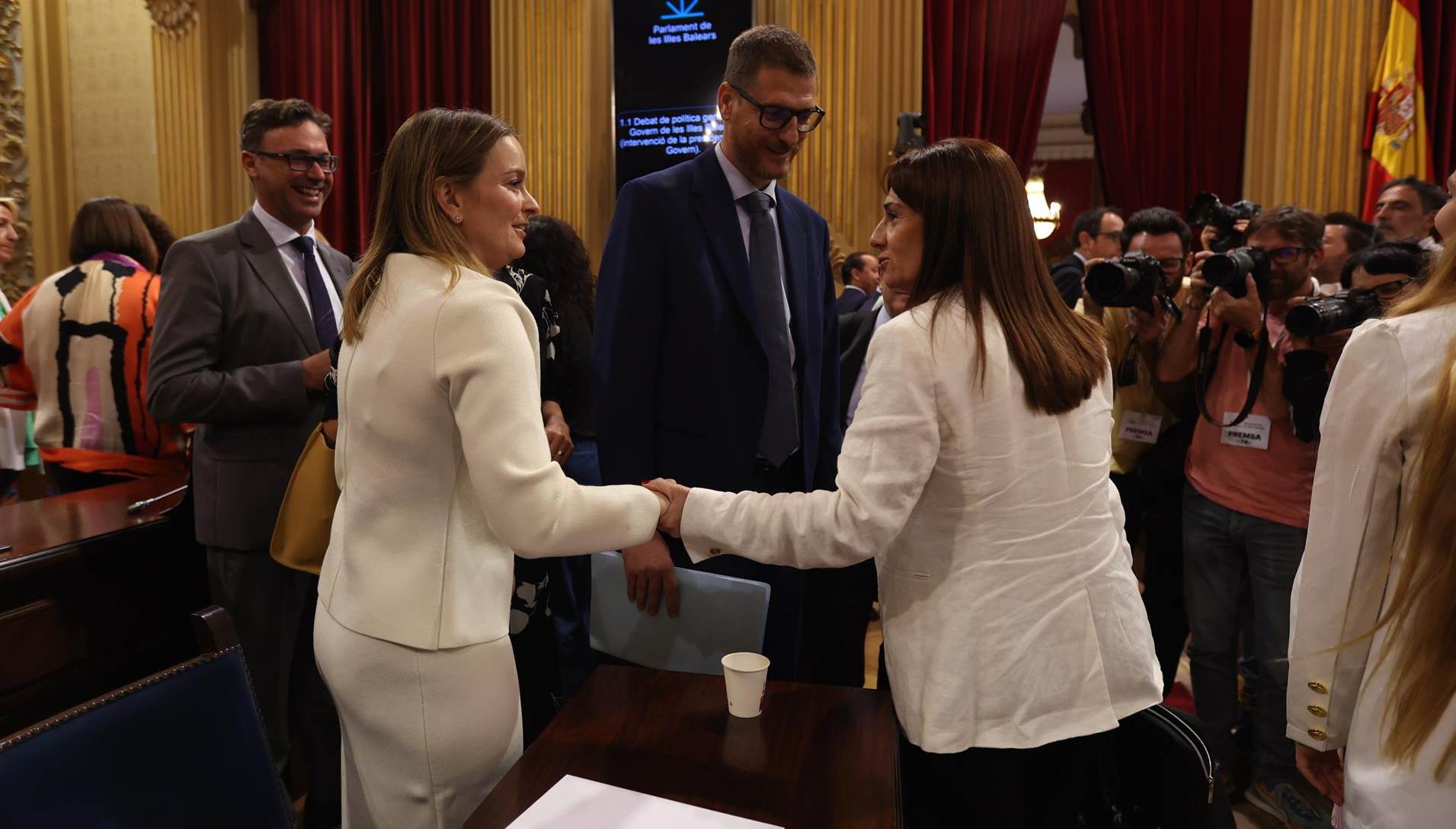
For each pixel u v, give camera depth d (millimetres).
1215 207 2434
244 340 1862
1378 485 1009
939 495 1115
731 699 1110
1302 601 1091
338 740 1947
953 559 1107
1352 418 1023
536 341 1114
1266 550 2076
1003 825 1106
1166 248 2531
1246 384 2127
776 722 1101
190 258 1825
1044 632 1088
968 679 1085
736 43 1615
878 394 1102
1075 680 1100
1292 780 2146
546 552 1033
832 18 4273
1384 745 952
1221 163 4219
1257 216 2176
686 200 1624
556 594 2396
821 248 1839
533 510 1006
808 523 1108
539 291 1821
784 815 903
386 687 1079
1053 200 10141
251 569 1851
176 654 1854
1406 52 3697
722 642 1310
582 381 2287
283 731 1951
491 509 1016
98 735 884
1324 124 3883
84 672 1656
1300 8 3891
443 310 1036
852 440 1114
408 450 1063
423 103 4902
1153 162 4312
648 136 4453
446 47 4840
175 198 5023
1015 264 1133
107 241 2439
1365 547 1025
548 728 1086
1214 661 2211
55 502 1907
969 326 1108
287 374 1754
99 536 1641
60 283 2344
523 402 1027
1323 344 1895
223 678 1008
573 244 2305
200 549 1918
